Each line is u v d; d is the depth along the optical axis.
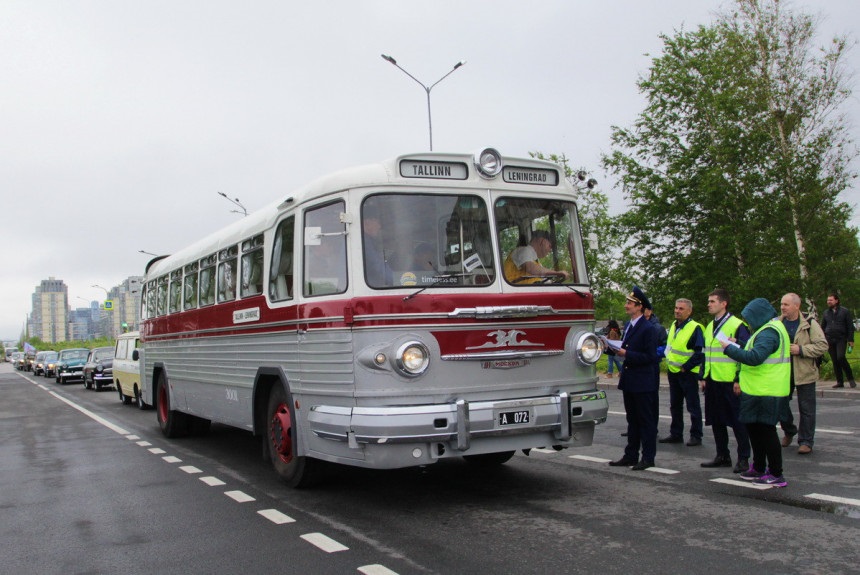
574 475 8.24
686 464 8.62
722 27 24.80
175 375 12.63
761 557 5.13
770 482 7.27
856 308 39.28
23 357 80.19
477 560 5.31
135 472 9.75
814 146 23.11
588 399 7.19
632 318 8.49
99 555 5.93
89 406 21.89
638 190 25.88
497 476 8.34
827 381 17.45
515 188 7.35
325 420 6.91
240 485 8.52
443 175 7.07
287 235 7.98
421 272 6.76
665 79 25.42
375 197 6.82
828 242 23.31
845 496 6.73
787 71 23.53
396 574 5.08
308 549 5.79
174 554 5.85
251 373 8.91
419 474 8.59
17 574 5.53
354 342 6.62
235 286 9.66
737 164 24.05
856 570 4.82
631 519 6.27
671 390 10.30
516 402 6.71
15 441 13.97
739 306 23.14
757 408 7.16
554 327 7.18
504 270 7.06
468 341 6.70
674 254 25.80
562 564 5.15
